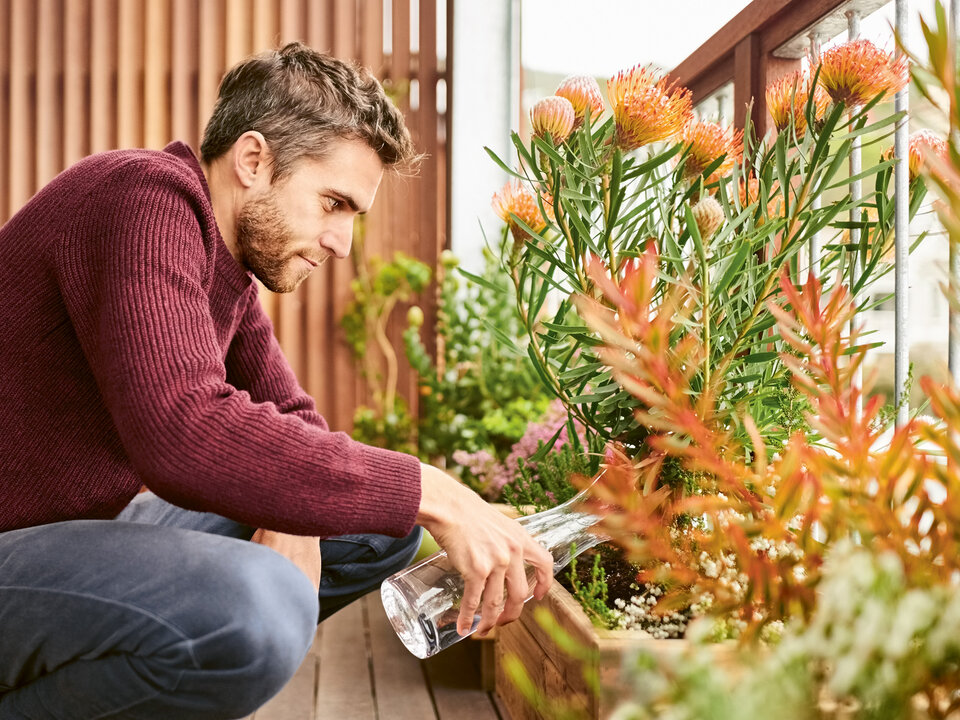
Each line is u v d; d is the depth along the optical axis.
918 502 0.51
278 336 3.82
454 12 3.77
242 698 0.93
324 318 3.80
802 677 0.37
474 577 0.96
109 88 3.93
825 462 0.54
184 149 1.17
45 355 1.01
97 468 1.05
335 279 3.78
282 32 3.87
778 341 1.17
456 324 3.45
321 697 1.84
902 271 1.15
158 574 0.91
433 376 3.42
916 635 0.40
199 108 3.91
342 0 3.83
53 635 0.91
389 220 3.77
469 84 3.78
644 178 1.19
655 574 0.58
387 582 1.04
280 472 0.89
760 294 1.11
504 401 3.25
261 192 1.15
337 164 1.14
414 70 3.85
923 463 0.51
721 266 1.08
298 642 0.97
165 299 0.93
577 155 1.21
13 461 1.01
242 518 0.89
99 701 0.93
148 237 0.96
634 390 0.56
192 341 0.92
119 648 0.90
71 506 1.04
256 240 1.16
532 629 1.40
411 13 3.83
